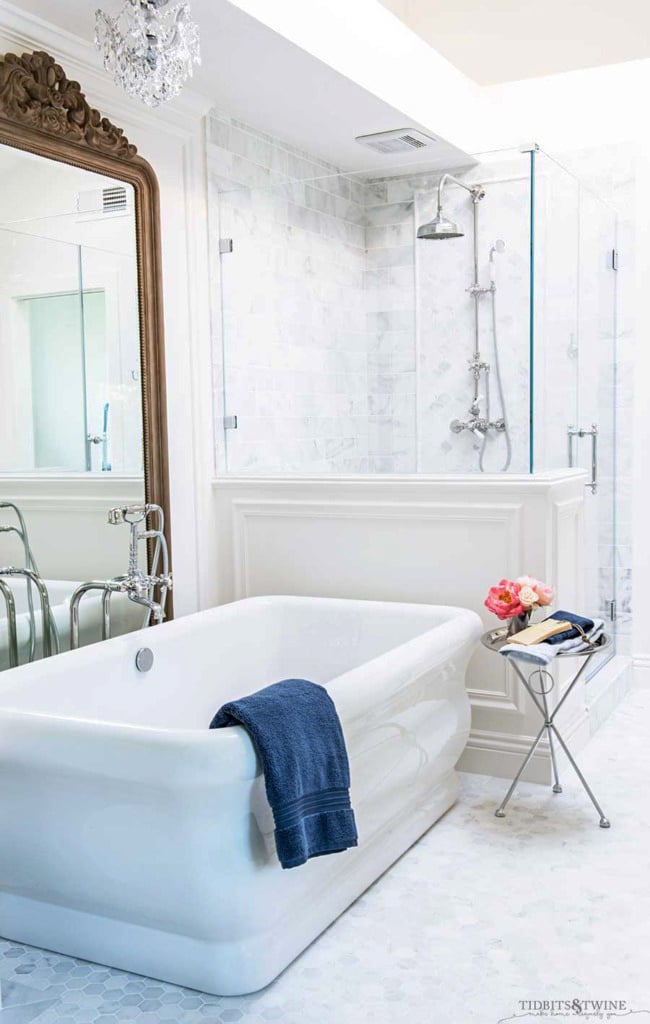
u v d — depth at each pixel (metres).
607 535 4.36
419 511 3.52
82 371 3.13
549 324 3.41
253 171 3.96
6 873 2.39
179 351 3.64
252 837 2.12
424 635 2.89
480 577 3.44
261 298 3.74
